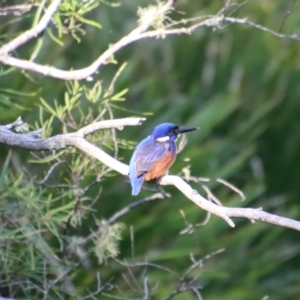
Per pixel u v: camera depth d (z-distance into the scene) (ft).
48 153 35.27
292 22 59.57
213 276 41.60
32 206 29.91
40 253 30.71
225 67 59.47
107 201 39.24
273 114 58.95
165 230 40.65
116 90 47.26
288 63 60.08
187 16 56.85
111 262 38.22
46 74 28.35
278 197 54.80
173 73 57.98
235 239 45.29
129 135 43.21
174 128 31.09
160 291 37.73
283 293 50.60
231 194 53.36
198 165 45.14
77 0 30.40
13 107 33.09
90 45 53.57
